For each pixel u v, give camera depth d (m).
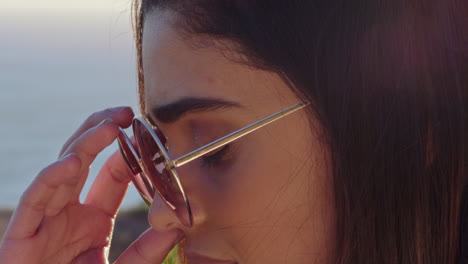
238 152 1.26
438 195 1.33
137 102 1.66
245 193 1.26
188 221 1.29
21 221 1.52
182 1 1.28
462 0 1.36
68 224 1.71
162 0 1.32
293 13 1.24
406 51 1.30
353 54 1.27
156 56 1.32
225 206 1.28
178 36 1.28
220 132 1.27
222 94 1.25
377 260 1.28
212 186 1.29
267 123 1.23
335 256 1.27
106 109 1.72
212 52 1.25
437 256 1.33
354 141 1.27
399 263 1.29
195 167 1.30
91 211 1.78
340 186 1.25
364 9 1.27
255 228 1.26
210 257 1.33
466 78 1.36
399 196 1.29
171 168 1.27
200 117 1.28
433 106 1.32
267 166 1.24
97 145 1.55
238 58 1.24
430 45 1.31
